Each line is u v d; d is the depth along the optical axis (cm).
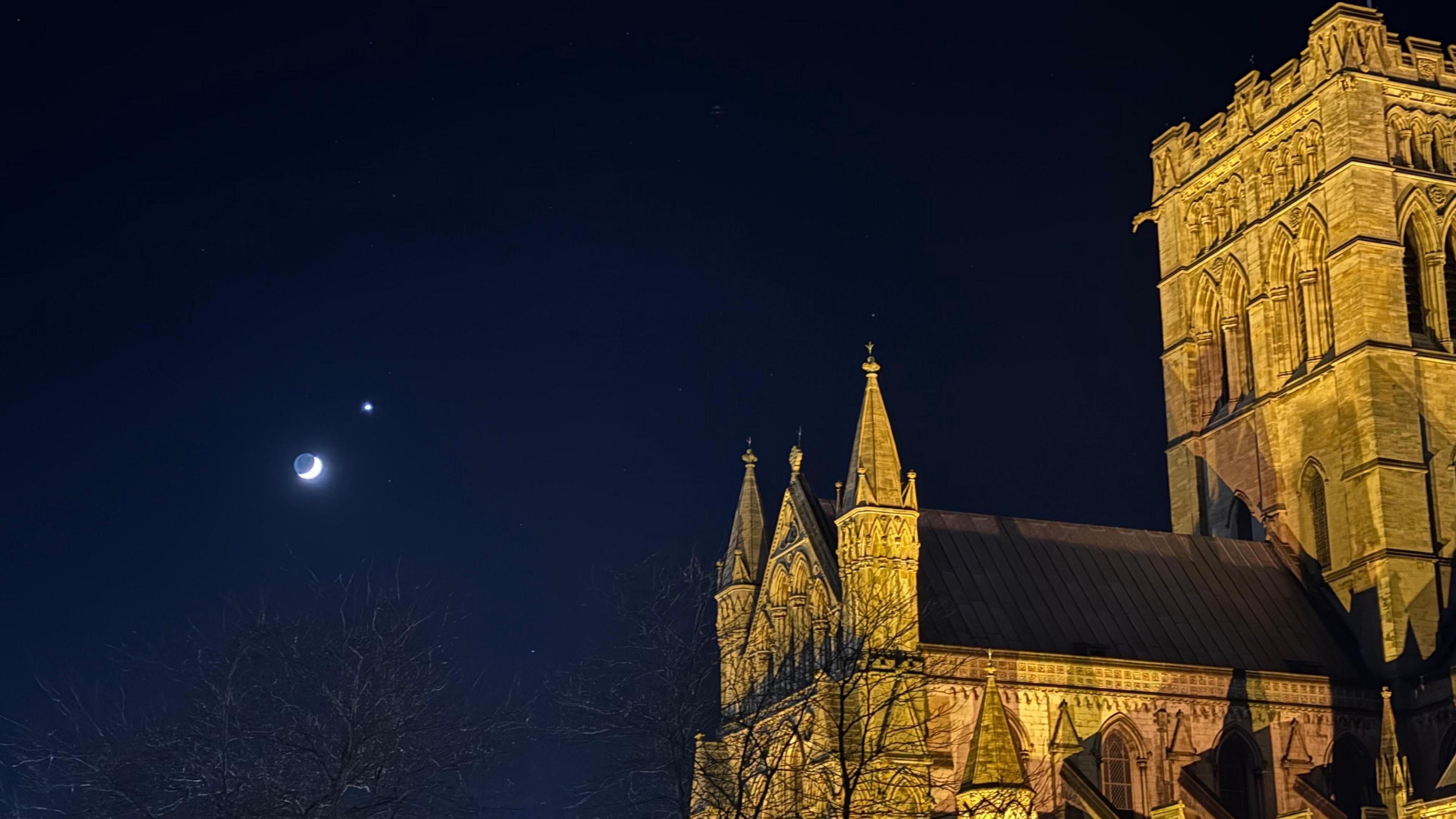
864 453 9662
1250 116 12525
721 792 8381
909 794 8969
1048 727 9619
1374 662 10688
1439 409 11281
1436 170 11769
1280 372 11931
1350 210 11419
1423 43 11981
